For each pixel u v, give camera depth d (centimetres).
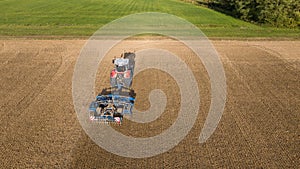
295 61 2103
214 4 4947
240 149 1147
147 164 1067
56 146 1154
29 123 1304
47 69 1895
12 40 2488
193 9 4416
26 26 3047
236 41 2544
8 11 3894
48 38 2544
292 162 1077
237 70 1931
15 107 1436
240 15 3750
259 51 2297
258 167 1049
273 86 1712
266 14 3303
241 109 1448
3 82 1709
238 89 1666
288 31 3019
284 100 1547
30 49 2266
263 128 1288
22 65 1962
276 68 1978
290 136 1234
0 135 1216
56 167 1041
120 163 1070
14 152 1116
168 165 1061
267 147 1161
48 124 1298
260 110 1441
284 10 3253
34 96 1546
